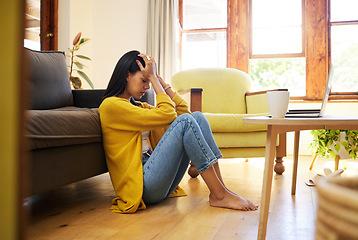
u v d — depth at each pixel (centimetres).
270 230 127
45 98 221
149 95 278
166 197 179
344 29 391
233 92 319
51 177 131
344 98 386
